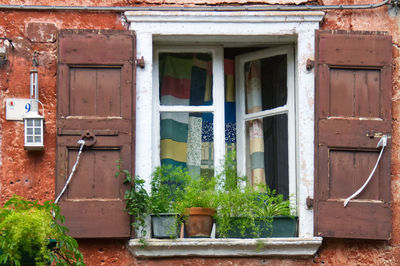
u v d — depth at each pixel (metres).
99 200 9.35
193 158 9.91
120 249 9.43
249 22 9.78
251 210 9.56
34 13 9.74
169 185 9.70
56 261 8.56
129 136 9.46
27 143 9.41
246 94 10.20
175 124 9.95
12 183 9.47
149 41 9.70
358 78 9.69
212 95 10.02
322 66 9.67
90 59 9.55
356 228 9.46
